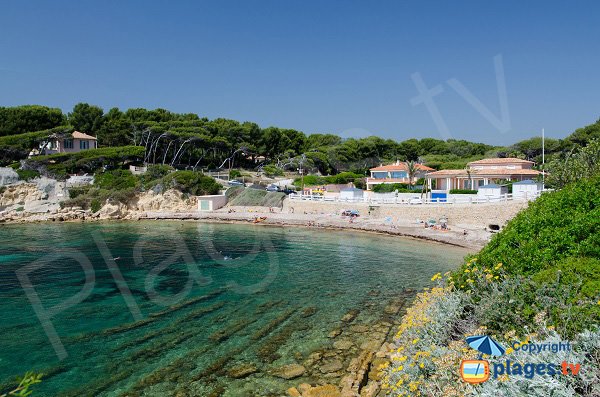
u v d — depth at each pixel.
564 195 13.11
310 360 14.81
